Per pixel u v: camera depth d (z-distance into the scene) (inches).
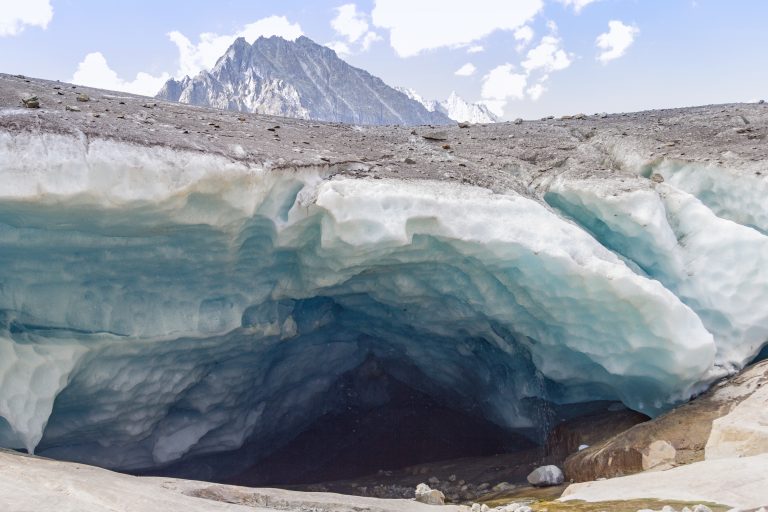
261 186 384.5
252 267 445.4
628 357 438.3
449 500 470.6
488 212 432.1
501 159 550.3
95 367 418.0
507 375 541.3
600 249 440.1
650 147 556.4
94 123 360.5
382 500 338.0
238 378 521.3
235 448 567.2
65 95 460.8
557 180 506.6
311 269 451.5
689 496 291.0
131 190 339.0
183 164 352.2
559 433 511.2
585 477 414.9
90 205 334.6
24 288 384.2
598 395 498.9
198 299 442.0
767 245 447.2
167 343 439.5
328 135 550.6
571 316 445.1
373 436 673.0
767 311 442.3
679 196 487.5
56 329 399.9
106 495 264.4
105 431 462.6
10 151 317.4
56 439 448.5
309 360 592.1
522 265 434.0
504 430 602.9
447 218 420.5
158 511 253.1
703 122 629.3
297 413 634.8
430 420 674.8
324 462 655.1
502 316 477.1
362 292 495.2
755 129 587.8
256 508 275.7
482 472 538.3
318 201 394.3
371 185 411.2
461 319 504.1
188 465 572.4
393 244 410.0
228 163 368.2
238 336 474.3
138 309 424.8
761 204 485.4
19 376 357.4
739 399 407.2
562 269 420.8
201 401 515.8
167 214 361.7
